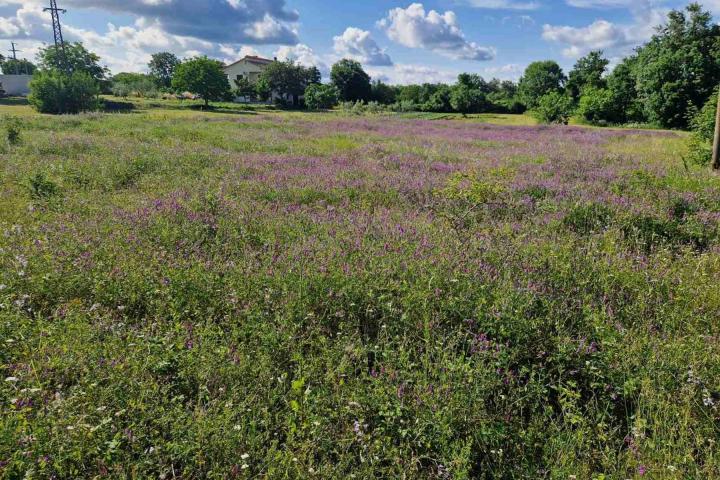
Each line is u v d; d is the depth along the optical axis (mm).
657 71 54469
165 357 3426
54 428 2609
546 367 3707
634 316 4449
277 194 8742
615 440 3061
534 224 7047
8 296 4145
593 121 61438
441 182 9789
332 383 3381
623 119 60938
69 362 3297
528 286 4508
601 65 84062
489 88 122688
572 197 8414
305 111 70062
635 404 3324
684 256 5906
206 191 8367
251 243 6152
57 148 13664
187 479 2641
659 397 3270
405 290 4461
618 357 3646
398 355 3652
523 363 3762
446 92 86125
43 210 7406
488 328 3922
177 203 7547
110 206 7508
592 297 4672
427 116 67438
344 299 4395
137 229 6152
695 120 13727
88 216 7059
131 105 61781
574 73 86562
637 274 5195
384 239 5898
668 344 3791
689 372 3400
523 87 105188
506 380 3430
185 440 2730
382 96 108188
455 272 4715
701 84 52906
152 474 2566
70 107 48469
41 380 3219
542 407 3385
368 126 31406
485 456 2902
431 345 3812
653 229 6797
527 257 5426
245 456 2605
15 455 2410
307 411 3018
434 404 3020
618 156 15125
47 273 4602
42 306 4379
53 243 5453
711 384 3428
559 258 5531
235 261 5262
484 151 17422
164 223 6457
